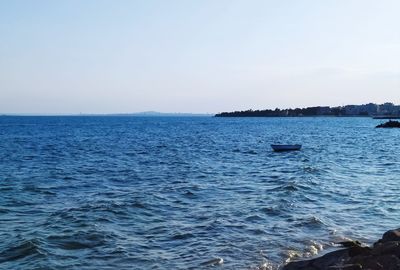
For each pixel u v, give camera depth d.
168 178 31.59
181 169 37.22
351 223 18.31
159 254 14.48
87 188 27.27
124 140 81.38
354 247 12.87
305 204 21.86
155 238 16.23
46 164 41.44
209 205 21.64
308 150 58.28
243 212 19.94
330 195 24.27
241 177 31.88
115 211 20.27
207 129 135.62
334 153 53.56
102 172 35.31
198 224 18.03
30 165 40.56
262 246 15.15
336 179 30.52
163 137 91.88
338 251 12.94
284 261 13.72
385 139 83.31
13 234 16.62
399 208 21.06
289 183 27.53
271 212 19.92
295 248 14.95
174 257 14.18
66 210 20.52
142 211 20.47
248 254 14.35
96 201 22.56
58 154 52.06
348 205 21.72
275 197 23.38
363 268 11.40
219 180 30.30
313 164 40.91
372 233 16.89
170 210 20.70
